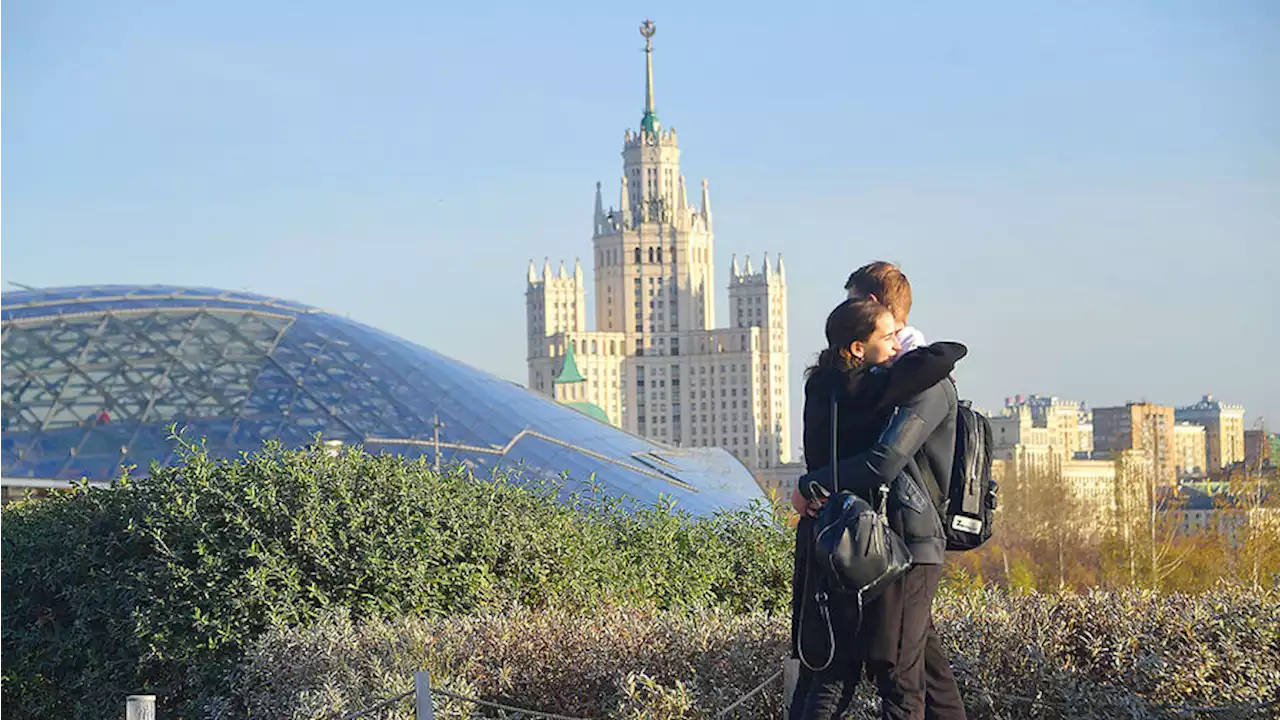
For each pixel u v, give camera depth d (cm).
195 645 1622
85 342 4181
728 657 1189
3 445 3716
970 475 905
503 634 1328
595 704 1222
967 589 1816
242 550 1636
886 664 877
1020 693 1062
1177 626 1075
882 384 884
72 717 1723
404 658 1291
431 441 4047
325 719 1225
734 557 2208
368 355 4453
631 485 4197
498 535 1791
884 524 851
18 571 1738
